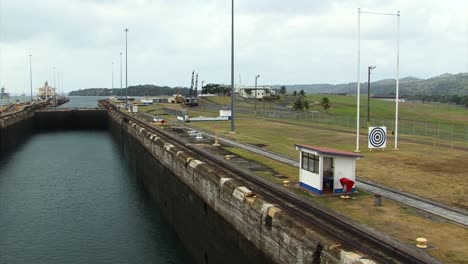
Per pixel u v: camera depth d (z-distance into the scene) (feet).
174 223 137.59
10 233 129.80
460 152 149.48
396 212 79.66
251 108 485.56
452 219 75.36
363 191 96.07
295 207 82.53
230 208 87.61
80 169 230.89
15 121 331.77
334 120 291.17
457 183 103.04
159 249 118.73
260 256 73.87
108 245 120.67
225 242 91.30
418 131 231.91
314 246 57.41
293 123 277.85
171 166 145.07
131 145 260.01
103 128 484.33
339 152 92.48
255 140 188.96
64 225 137.28
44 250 116.67
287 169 122.52
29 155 276.41
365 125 259.60
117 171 228.63
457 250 60.44
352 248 55.11
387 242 63.21
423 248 61.00
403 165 126.41
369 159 136.67
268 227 70.64
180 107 515.50
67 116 473.26
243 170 120.57
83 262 108.88
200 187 109.50
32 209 154.30
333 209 81.51
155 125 270.67
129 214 151.02
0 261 109.50
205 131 231.30
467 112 480.23
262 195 90.22
